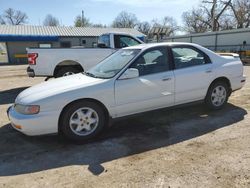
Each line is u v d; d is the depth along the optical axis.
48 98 3.95
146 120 5.20
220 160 3.46
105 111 4.39
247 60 19.34
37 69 8.20
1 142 4.33
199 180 3.01
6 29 33.16
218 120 5.03
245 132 4.38
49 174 3.29
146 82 4.58
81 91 4.12
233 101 6.37
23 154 3.88
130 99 4.49
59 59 8.38
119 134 4.53
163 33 39.19
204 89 5.29
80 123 4.20
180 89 4.96
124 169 3.34
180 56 5.07
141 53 4.68
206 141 4.09
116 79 4.39
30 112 3.90
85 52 8.65
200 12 49.25
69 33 35.22
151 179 3.08
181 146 3.95
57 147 4.08
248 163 3.36
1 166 3.53
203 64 5.30
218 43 27.19
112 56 5.32
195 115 5.38
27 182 3.12
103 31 38.44
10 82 11.69
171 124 4.93
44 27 36.69
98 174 3.25
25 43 31.55
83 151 3.91
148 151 3.83
